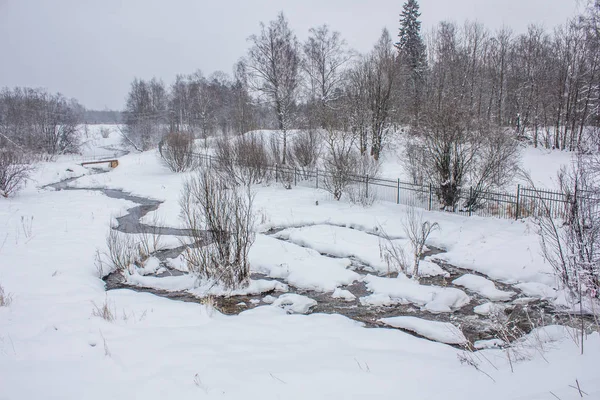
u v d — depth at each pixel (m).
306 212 16.94
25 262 10.37
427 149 17.27
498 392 3.81
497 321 7.08
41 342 5.66
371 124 28.81
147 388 4.30
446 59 37.94
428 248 12.38
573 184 8.45
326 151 24.81
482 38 40.38
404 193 19.62
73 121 57.34
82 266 10.48
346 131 22.58
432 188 17.05
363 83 31.14
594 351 4.41
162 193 23.19
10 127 48.31
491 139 16.56
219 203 9.46
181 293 9.21
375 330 6.76
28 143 46.91
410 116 29.81
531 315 7.51
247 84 36.41
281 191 21.83
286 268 10.47
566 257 8.34
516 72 38.22
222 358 5.22
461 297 8.41
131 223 16.48
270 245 12.52
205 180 9.76
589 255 7.21
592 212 7.37
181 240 12.62
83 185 27.80
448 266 10.87
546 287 8.69
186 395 4.14
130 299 8.27
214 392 4.20
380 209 17.12
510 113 37.69
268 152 27.44
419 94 36.22
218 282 9.38
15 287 8.48
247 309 8.16
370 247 12.17
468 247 11.81
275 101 34.06
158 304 7.95
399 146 30.23
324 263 10.77
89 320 6.68
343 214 16.41
